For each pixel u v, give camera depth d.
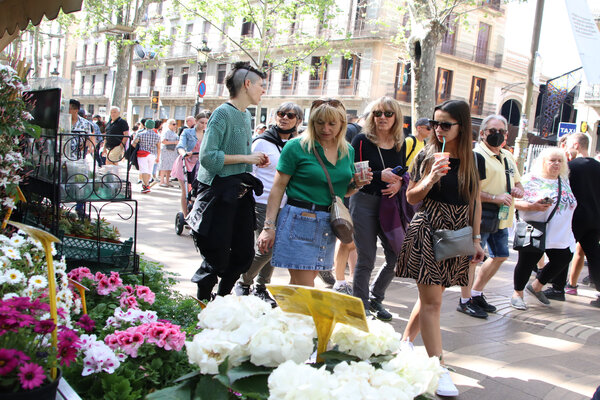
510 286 6.97
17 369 1.60
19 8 4.01
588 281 7.55
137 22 29.42
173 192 14.59
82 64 57.72
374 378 1.71
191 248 7.34
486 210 5.31
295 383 1.60
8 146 3.14
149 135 13.69
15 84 3.10
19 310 1.87
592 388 3.80
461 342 4.57
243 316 2.00
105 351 2.25
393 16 33.38
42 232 1.99
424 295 3.61
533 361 4.25
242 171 4.12
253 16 24.22
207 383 1.79
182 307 3.57
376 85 33.53
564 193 5.82
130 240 4.00
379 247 8.89
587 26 8.60
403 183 4.76
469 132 3.62
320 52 35.78
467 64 36.78
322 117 3.60
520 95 39.91
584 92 28.00
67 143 3.85
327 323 2.02
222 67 42.34
